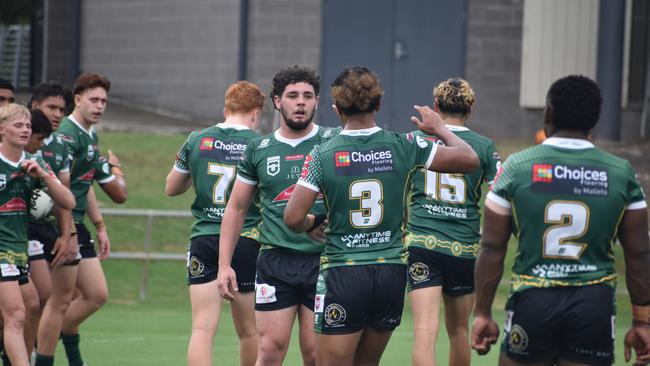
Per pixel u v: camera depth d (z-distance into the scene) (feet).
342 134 68.54
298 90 77.56
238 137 87.86
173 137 224.74
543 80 238.07
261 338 79.20
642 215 59.98
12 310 86.63
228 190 86.99
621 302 161.68
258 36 233.96
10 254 86.69
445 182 87.15
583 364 59.88
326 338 68.69
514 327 60.18
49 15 260.01
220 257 78.48
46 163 91.81
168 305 157.07
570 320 59.00
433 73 236.02
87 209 107.76
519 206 59.62
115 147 212.84
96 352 114.21
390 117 235.81
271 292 78.38
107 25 255.29
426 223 87.25
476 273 61.62
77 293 111.45
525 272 60.13
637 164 208.03
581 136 60.54
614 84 226.99
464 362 89.51
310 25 234.99
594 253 59.52
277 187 78.13
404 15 234.79
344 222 68.13
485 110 238.27
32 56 272.72
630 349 62.49
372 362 71.77
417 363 84.58
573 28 236.84
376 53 234.99
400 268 68.85
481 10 235.81
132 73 252.42
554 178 59.21
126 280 168.55
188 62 244.01
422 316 85.87
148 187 195.11
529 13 237.45
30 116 87.56
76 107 102.32
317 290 69.36
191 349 85.20
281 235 78.13
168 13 246.68
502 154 215.10
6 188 86.07
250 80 234.79
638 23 245.86
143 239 177.68
